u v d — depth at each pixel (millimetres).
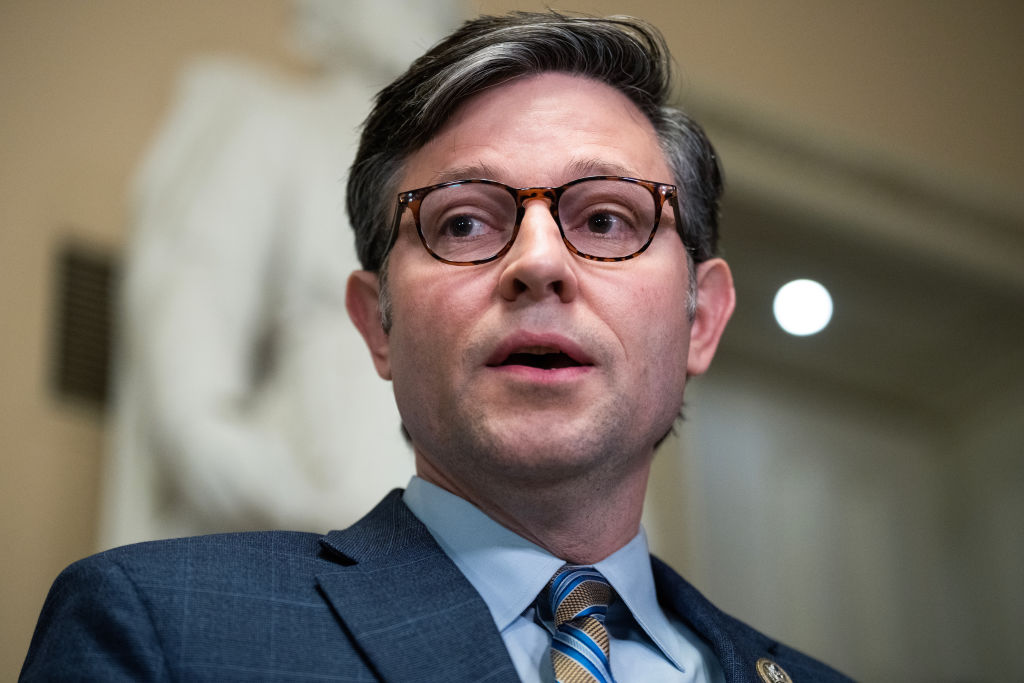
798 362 4762
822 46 4906
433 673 1403
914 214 4809
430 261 1692
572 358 1618
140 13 3674
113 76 3578
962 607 4633
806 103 4754
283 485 2924
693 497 4242
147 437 3000
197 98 3512
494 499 1654
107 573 1425
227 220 3230
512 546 1646
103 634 1381
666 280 1713
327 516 2900
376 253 1869
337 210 3311
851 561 4504
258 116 3408
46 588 3025
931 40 5160
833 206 4664
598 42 1818
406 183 1803
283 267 3240
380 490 2941
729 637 1689
